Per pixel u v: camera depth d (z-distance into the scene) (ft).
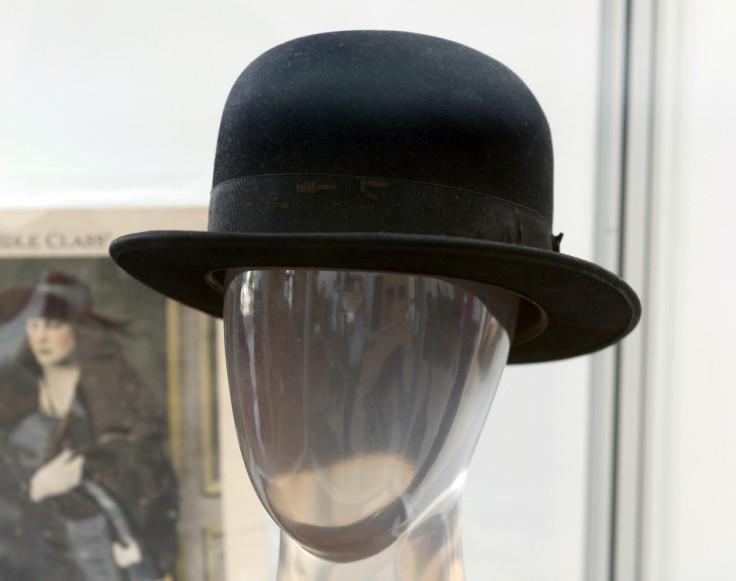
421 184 1.88
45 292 3.49
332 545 2.12
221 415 3.51
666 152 3.55
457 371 2.10
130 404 3.50
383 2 3.45
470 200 1.94
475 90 2.00
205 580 3.48
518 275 2.02
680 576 3.59
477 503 3.59
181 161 3.50
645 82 3.53
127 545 3.47
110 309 3.51
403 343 1.98
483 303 2.13
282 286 2.00
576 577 3.56
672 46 3.53
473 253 1.75
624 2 3.49
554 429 3.59
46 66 3.53
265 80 2.03
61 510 3.46
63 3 3.52
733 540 3.52
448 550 2.28
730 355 3.53
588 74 3.50
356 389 1.99
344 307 1.96
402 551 2.21
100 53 3.52
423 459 2.10
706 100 3.54
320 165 1.88
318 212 1.88
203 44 3.51
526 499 3.58
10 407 3.48
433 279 2.00
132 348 3.51
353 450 2.02
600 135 3.51
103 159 3.52
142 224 3.49
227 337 2.22
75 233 3.50
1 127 3.52
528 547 3.57
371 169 1.87
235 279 2.16
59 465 3.47
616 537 3.60
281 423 2.05
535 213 2.13
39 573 3.44
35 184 3.52
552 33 3.50
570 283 2.12
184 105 3.50
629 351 3.61
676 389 3.60
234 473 3.49
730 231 3.53
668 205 3.57
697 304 3.58
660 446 3.61
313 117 1.90
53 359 3.49
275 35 3.48
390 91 1.90
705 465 3.57
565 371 3.59
